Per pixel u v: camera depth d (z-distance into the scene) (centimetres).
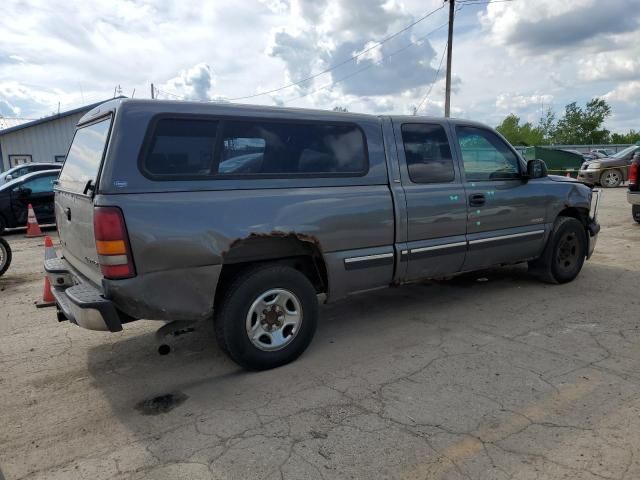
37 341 452
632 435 272
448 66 2339
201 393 343
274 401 326
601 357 377
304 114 388
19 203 1131
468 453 261
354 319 486
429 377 352
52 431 299
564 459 253
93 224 309
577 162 2769
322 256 388
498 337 425
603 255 746
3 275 722
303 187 377
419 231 443
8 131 2503
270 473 250
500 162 514
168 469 257
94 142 353
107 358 410
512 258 534
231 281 357
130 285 310
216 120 345
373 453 264
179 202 322
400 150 436
